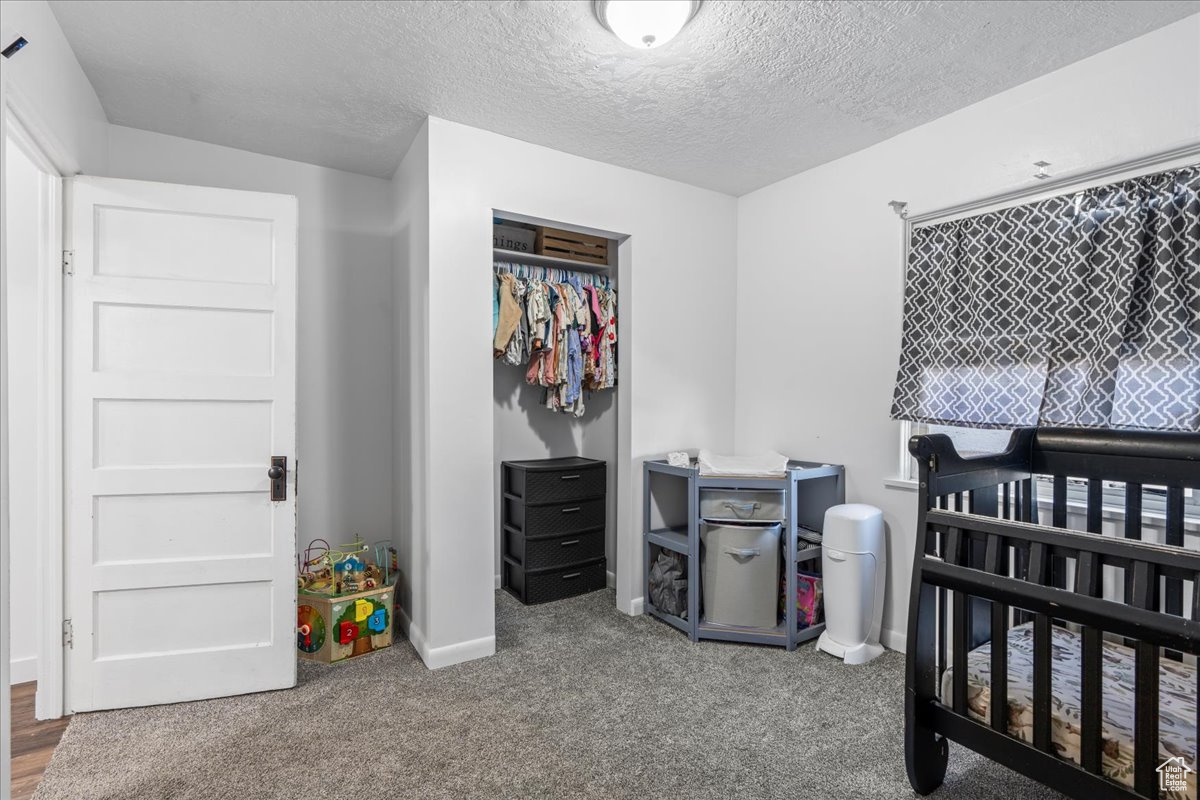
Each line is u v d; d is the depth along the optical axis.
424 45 2.01
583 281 3.53
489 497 2.70
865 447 2.83
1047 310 2.16
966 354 2.41
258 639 2.32
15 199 2.35
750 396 3.44
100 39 1.99
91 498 2.14
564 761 1.87
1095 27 1.89
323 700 2.25
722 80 2.22
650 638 2.85
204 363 2.26
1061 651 1.70
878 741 1.98
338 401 3.19
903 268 2.68
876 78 2.21
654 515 3.25
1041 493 2.32
